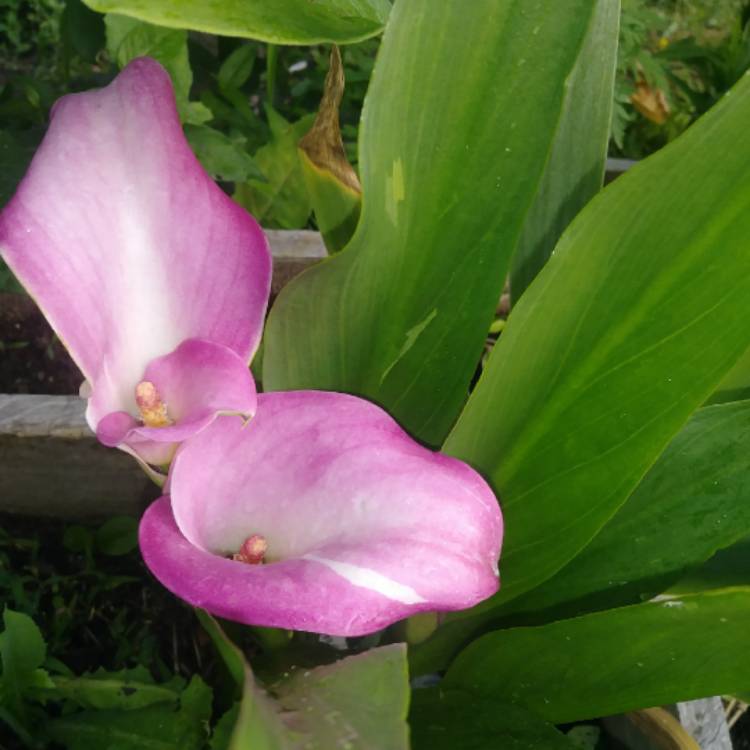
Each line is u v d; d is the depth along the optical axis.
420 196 0.33
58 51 0.79
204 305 0.30
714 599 0.29
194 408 0.29
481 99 0.31
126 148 0.29
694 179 0.29
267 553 0.30
